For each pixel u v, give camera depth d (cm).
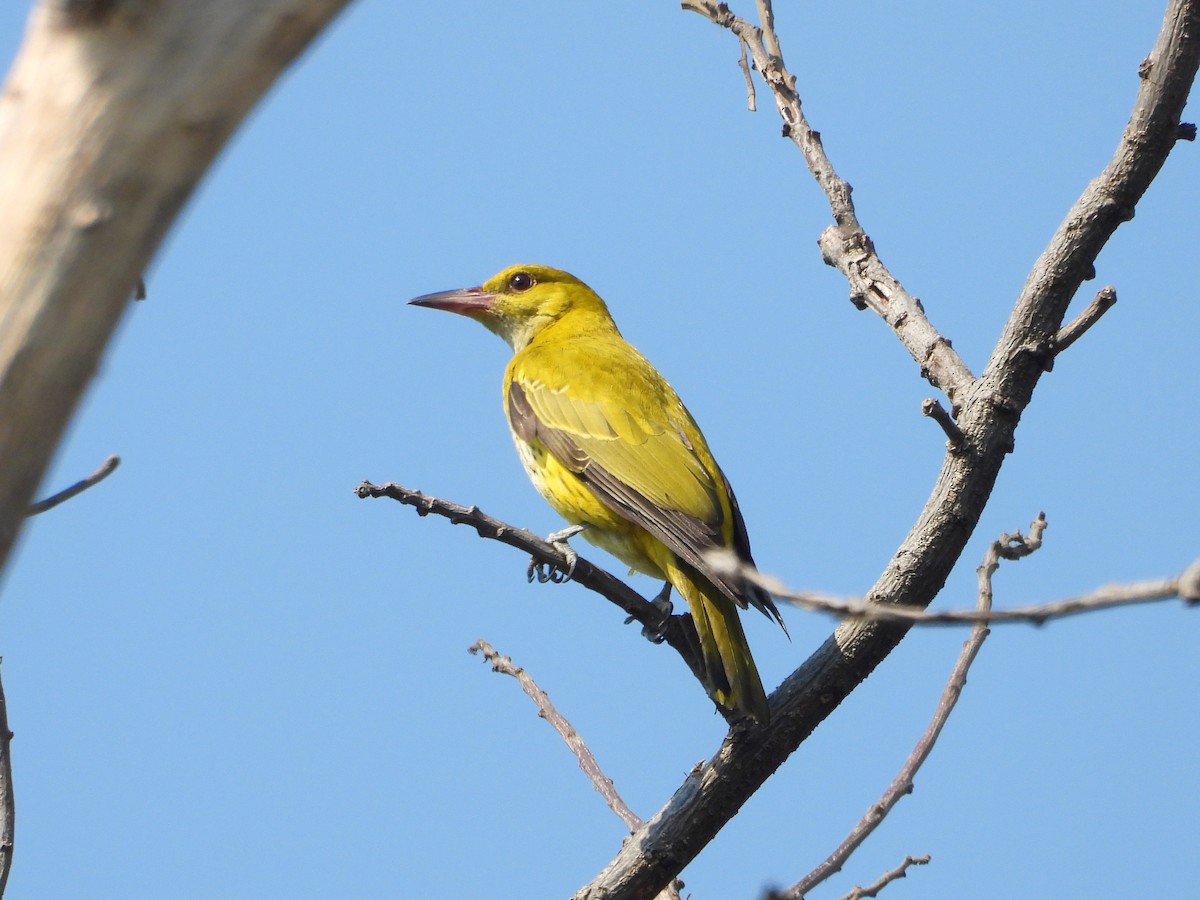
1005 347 1103
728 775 1112
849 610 653
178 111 478
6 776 947
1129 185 1080
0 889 927
